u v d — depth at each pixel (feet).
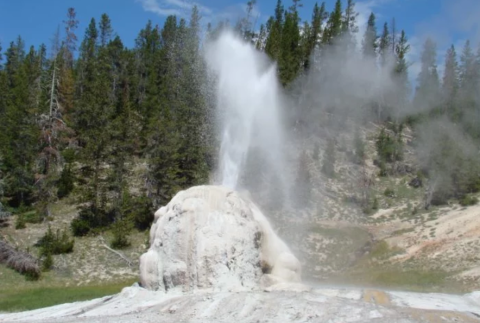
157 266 66.90
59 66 248.52
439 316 52.42
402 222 172.55
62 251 146.92
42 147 189.78
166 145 167.94
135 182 184.44
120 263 143.74
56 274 135.85
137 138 189.57
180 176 173.68
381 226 171.32
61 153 195.72
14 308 94.07
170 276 64.95
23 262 134.21
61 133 199.11
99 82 206.39
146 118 212.02
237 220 66.69
